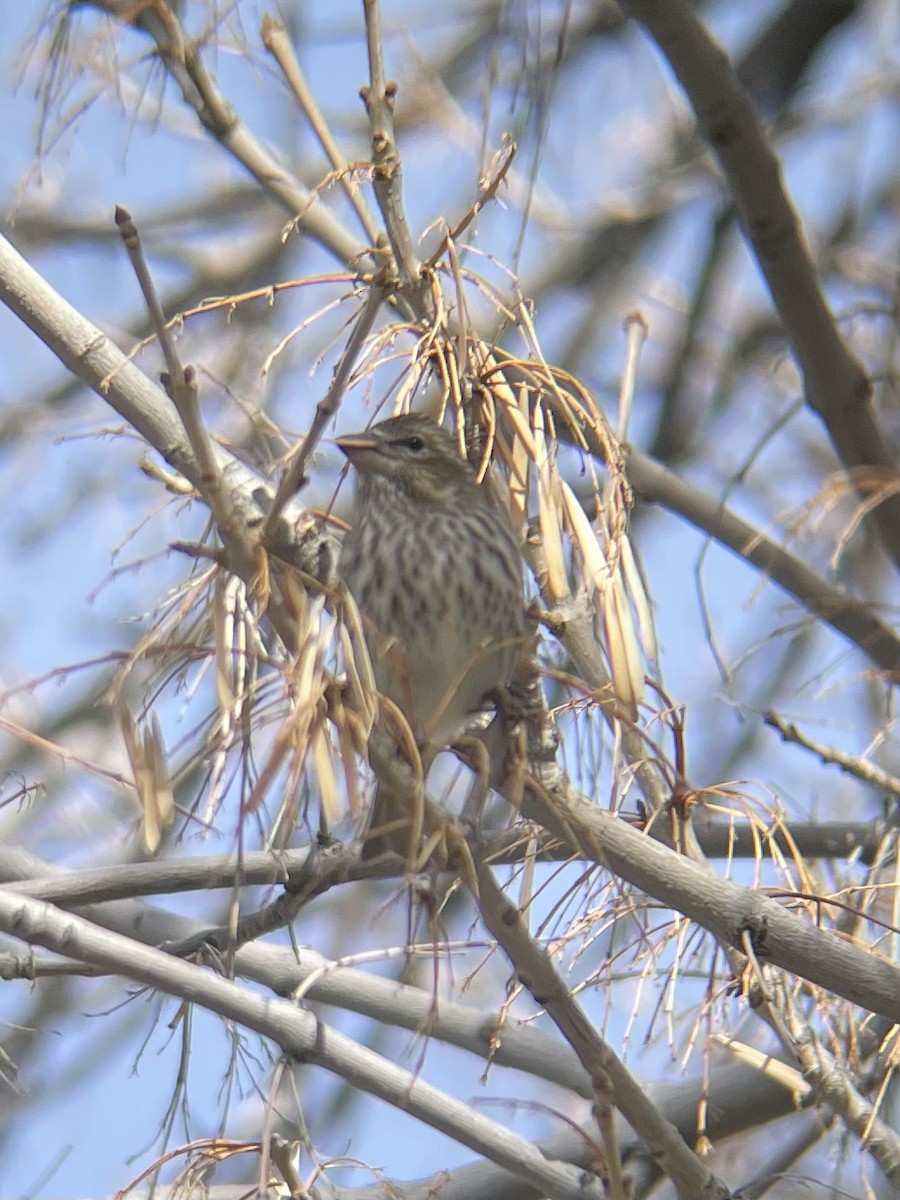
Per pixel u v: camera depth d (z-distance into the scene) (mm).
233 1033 8836
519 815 9164
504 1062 10195
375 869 8750
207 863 9188
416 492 9133
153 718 7191
